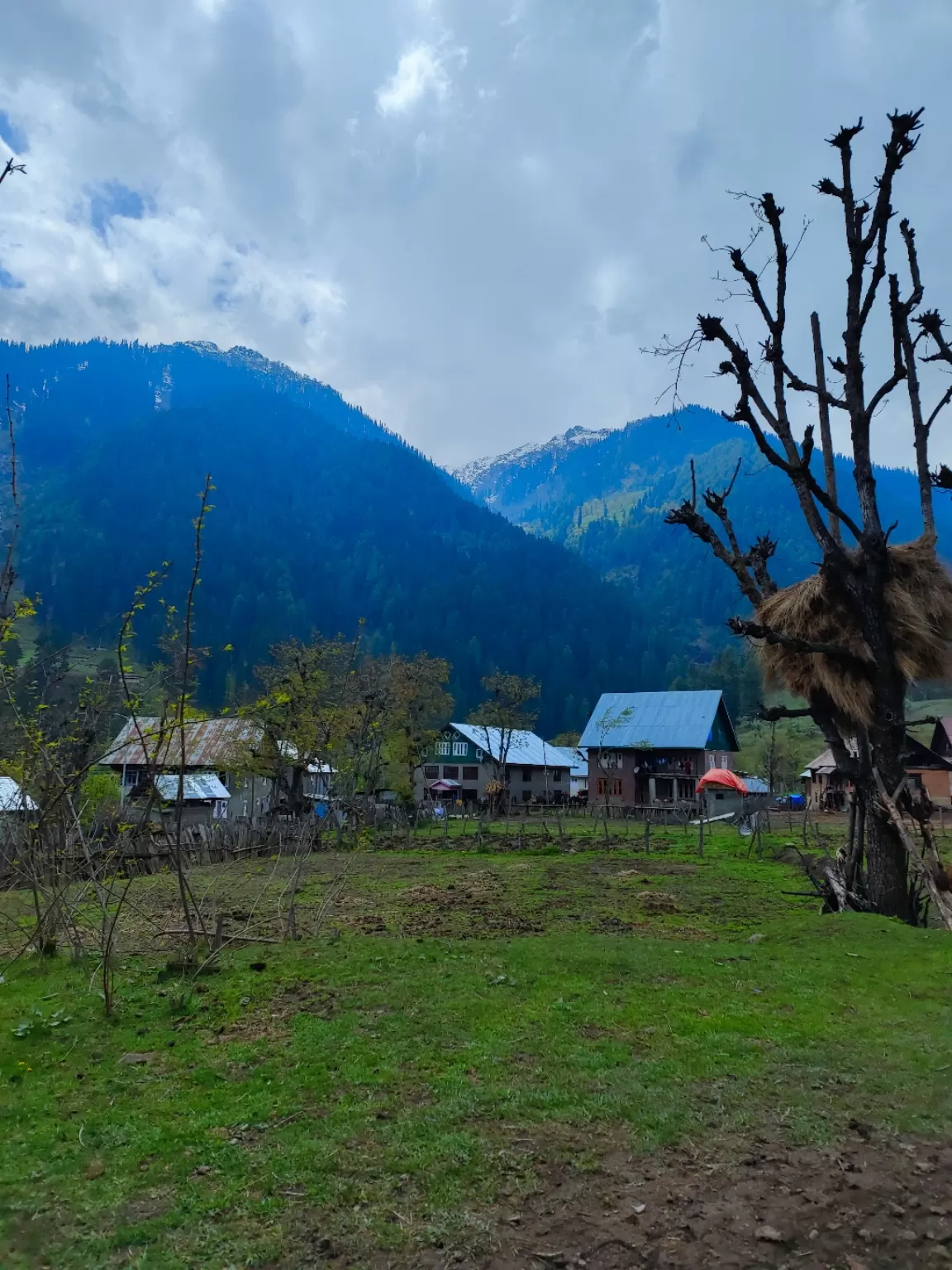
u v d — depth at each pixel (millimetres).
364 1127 4504
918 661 10328
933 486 10852
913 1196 3857
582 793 70188
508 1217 3674
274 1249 3453
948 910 9609
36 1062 5621
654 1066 5301
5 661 8383
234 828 25031
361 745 33281
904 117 9852
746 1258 3424
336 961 8148
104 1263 3363
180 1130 4527
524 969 7711
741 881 17594
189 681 7816
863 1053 5535
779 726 85812
